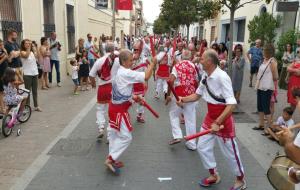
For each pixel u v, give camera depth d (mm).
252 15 19031
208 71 4125
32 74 7996
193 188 4469
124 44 33219
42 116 7840
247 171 5023
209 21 31469
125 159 5375
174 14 26953
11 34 8305
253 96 10820
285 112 6273
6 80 6348
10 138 6227
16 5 10039
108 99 6164
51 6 13367
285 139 2850
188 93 5699
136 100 4824
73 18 16578
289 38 11977
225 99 4012
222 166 5176
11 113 6344
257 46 12469
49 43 12016
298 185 2781
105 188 4410
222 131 4172
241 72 9219
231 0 8727
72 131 6738
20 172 4801
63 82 13469
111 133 4871
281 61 12234
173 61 7535
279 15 15016
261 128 7070
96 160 5297
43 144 5949
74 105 9102
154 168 5059
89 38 14203
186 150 5824
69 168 4984
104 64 5996
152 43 4734
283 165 3102
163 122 7609
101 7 22156
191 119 5805
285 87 8945
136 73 4578
